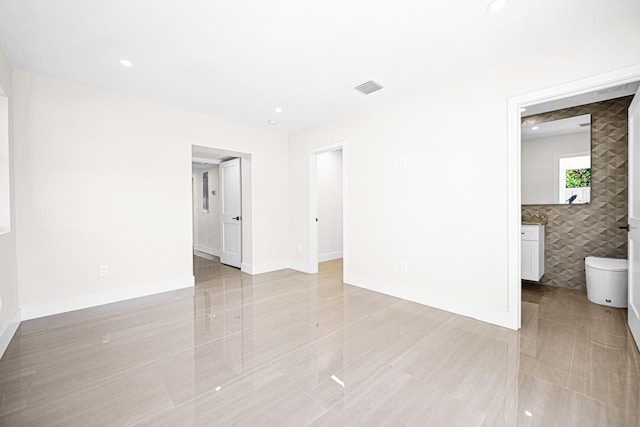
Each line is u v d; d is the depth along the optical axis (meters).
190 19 1.83
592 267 2.84
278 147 4.60
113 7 1.71
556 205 3.37
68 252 2.72
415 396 1.48
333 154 5.81
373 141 3.37
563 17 1.80
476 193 2.51
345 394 1.50
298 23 1.88
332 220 5.79
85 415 1.34
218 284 3.72
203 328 2.33
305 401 1.44
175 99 3.21
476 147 2.50
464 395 1.49
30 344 2.04
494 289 2.41
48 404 1.41
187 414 1.35
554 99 2.14
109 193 2.98
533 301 2.91
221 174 5.15
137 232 3.17
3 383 1.58
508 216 2.32
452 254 2.67
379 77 2.65
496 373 1.68
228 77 2.65
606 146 3.05
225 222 5.10
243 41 2.08
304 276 4.18
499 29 1.93
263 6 1.71
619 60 1.84
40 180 2.57
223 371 1.71
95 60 2.34
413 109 2.96
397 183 3.12
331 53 2.24
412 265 3.00
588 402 1.41
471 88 2.53
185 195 3.55
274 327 2.35
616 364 1.75
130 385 1.57
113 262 3.01
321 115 3.74
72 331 2.27
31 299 2.52
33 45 2.11
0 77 2.09
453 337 2.15
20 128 2.47
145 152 3.22
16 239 2.43
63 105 2.70
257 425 1.28
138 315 2.62
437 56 2.28
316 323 2.44
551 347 1.98
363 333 2.23
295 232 4.63
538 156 3.48
